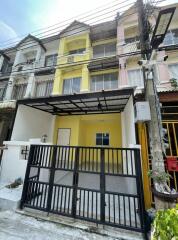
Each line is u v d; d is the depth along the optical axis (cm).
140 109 302
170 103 450
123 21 945
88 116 915
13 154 541
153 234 175
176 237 139
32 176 378
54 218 308
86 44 1002
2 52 1262
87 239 252
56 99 605
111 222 281
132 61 852
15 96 1093
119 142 931
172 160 358
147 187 365
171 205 233
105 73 927
